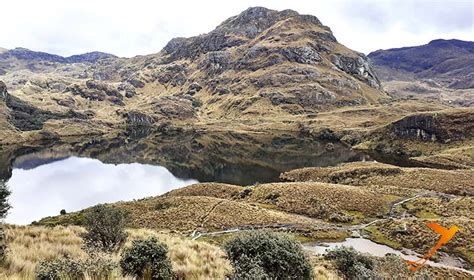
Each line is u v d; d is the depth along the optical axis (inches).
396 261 1088.2
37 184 4271.7
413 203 2955.2
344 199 2918.3
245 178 4943.4
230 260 586.2
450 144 6904.5
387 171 4143.7
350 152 7480.3
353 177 4202.8
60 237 760.3
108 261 488.1
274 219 2438.5
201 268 607.8
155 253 554.9
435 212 2694.4
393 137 7780.5
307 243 2036.2
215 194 3454.7
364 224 2454.5
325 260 1067.3
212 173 5329.7
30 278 418.9
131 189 4151.1
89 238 793.6
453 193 3417.8
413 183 3730.3
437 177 3818.9
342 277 926.4
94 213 840.3
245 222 2338.8
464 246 1879.9
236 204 2667.3
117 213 860.0
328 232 2237.9
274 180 4758.9
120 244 815.1
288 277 546.6
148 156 7057.1
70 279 425.7
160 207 2620.6
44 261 469.1
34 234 758.5
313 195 2984.7
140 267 535.8
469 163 5708.7
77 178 4749.0
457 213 2615.7
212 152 7490.2
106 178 4800.7
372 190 3371.1
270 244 573.3
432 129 7288.4
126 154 7342.5
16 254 511.5
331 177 4311.0
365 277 850.8
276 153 7357.3
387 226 2327.8
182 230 2175.2
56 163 6166.3
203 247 869.8
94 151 7849.4
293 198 2979.8
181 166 5930.1
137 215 2472.9
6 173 5073.8
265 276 484.7
